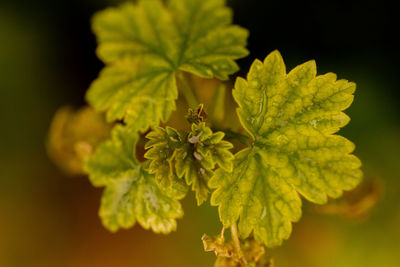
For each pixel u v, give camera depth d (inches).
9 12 33.1
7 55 32.4
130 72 12.3
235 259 11.3
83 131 13.0
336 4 26.5
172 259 27.5
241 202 11.3
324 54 26.5
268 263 11.4
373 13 26.5
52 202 32.4
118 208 11.9
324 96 11.3
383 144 24.5
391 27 26.4
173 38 12.3
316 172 11.2
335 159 11.2
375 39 26.6
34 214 31.7
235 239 11.3
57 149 13.2
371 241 23.5
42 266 31.2
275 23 26.5
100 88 12.4
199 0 12.4
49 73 33.5
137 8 12.5
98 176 12.0
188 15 12.4
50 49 33.7
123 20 12.6
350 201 12.5
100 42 12.6
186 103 12.1
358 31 26.5
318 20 26.6
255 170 11.4
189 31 12.3
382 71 26.1
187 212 24.8
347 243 23.9
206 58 12.1
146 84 12.2
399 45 26.4
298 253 24.1
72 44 33.9
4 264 30.7
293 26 26.5
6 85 32.2
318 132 11.3
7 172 31.7
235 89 11.4
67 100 33.3
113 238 31.1
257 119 11.4
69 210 32.5
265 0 26.4
